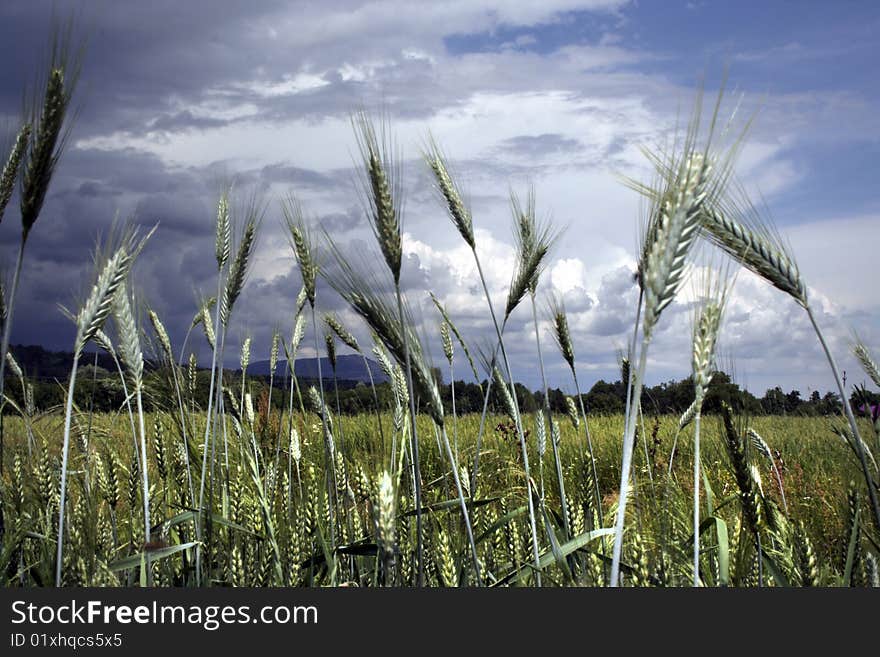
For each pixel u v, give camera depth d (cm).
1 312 277
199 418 499
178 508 406
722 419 299
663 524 365
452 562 332
